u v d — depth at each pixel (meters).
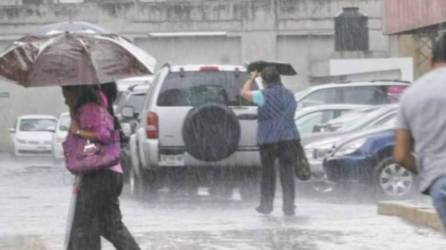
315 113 36.75
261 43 74.69
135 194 30.14
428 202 26.17
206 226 21.84
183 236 20.00
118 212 14.97
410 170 11.41
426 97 10.94
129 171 32.78
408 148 11.27
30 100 77.75
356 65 62.03
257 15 74.62
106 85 15.07
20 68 14.51
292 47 74.75
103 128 14.29
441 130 10.88
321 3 74.38
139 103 36.28
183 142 27.97
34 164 58.41
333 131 31.53
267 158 23.64
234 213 25.22
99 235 14.62
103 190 14.44
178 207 27.41
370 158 28.75
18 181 41.59
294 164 23.50
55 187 37.56
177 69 28.72
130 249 14.98
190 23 74.69
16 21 75.94
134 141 30.41
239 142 27.92
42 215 25.72
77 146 14.31
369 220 22.47
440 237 19.39
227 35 74.81
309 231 20.58
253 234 20.25
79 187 14.47
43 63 14.41
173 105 28.27
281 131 23.27
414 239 19.17
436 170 10.87
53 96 77.94
